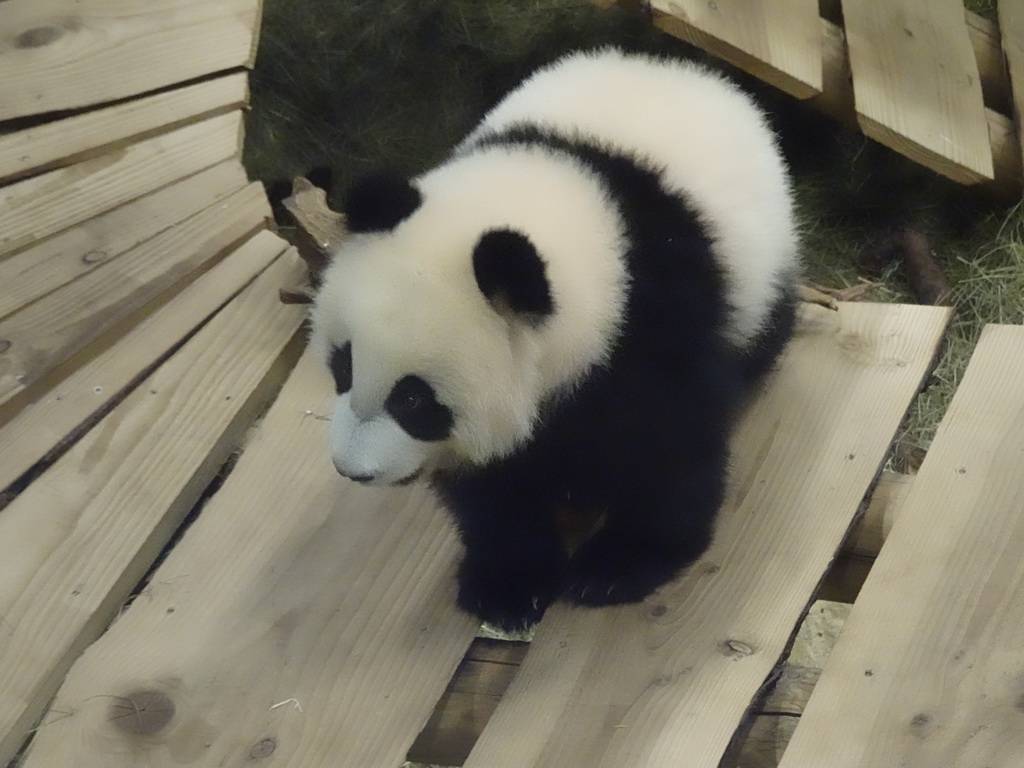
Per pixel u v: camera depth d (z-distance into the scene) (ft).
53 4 13.38
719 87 9.60
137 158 12.00
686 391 7.81
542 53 18.03
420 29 18.40
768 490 8.91
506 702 7.66
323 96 18.08
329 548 8.77
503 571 8.57
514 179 7.78
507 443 7.64
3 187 11.32
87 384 9.93
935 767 6.93
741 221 8.52
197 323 10.60
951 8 14.60
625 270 7.53
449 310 7.09
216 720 7.62
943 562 8.06
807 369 9.89
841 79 14.32
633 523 8.51
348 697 7.76
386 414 7.41
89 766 7.38
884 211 16.03
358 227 7.56
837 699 7.38
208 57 13.11
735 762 7.57
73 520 8.91
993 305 14.44
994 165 14.67
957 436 8.87
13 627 8.15
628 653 7.92
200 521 8.96
